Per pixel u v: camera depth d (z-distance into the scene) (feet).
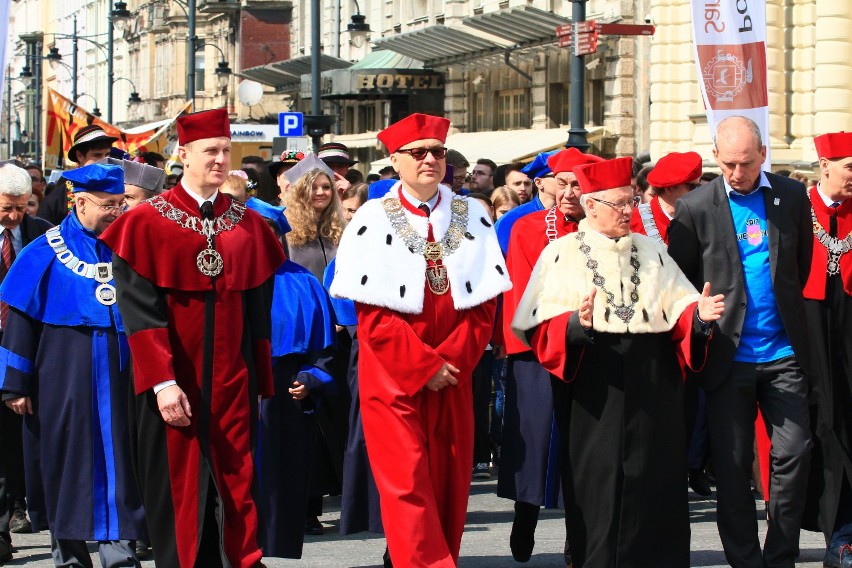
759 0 53.93
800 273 32.60
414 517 28.68
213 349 29.12
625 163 30.42
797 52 101.35
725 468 31.99
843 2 97.09
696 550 37.55
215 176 29.30
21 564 37.70
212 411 29.09
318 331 35.63
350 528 35.01
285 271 36.19
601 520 30.50
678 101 109.70
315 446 39.96
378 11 180.96
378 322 29.35
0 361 33.06
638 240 30.96
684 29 108.68
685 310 30.32
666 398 30.50
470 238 30.01
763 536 39.78
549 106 136.26
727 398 31.91
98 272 33.22
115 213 33.50
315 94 103.55
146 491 29.27
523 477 34.58
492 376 53.88
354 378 36.11
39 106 288.71
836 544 34.40
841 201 34.30
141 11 314.76
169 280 28.84
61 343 33.01
